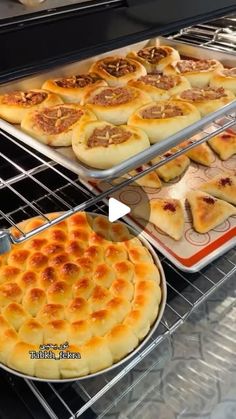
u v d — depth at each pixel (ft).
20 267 2.24
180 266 2.38
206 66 3.03
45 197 2.86
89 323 1.97
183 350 2.44
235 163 3.18
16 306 2.03
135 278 2.21
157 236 2.58
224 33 3.68
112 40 1.86
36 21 1.62
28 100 2.50
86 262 2.25
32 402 1.92
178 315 2.39
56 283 2.12
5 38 1.54
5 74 1.59
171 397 2.22
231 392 2.25
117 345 1.91
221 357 2.41
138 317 2.00
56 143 2.18
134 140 2.08
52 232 2.41
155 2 1.96
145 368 2.34
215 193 2.88
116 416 2.13
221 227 2.64
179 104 2.43
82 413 2.03
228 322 2.59
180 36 3.76
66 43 1.71
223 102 2.50
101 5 1.80
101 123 2.23
